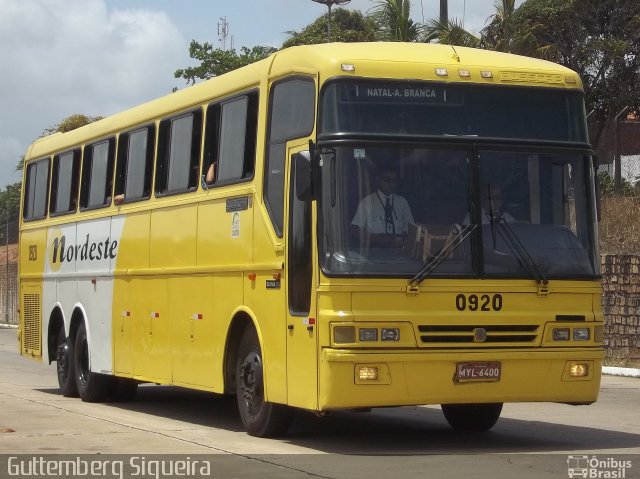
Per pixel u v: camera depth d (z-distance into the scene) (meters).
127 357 17.19
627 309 23.27
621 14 38.41
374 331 11.55
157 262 16.17
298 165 11.76
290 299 12.37
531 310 12.07
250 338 13.58
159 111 16.53
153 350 16.23
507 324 11.95
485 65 12.43
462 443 13.02
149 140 16.83
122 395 18.83
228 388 13.98
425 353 11.63
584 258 12.36
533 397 12.05
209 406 18.16
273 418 13.20
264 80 13.40
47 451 12.27
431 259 11.80
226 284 14.01
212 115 14.84
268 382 12.88
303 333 12.02
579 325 12.24
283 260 12.53
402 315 11.62
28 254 22.05
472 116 12.24
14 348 34.12
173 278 15.62
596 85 38.16
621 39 38.19
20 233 22.58
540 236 12.22
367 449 12.43
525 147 12.30
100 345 18.27
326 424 15.18
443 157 12.05
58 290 20.27
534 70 12.55
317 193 11.75
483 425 14.24
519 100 12.43
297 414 16.52
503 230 12.07
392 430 14.42
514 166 12.25
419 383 11.65
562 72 12.66
